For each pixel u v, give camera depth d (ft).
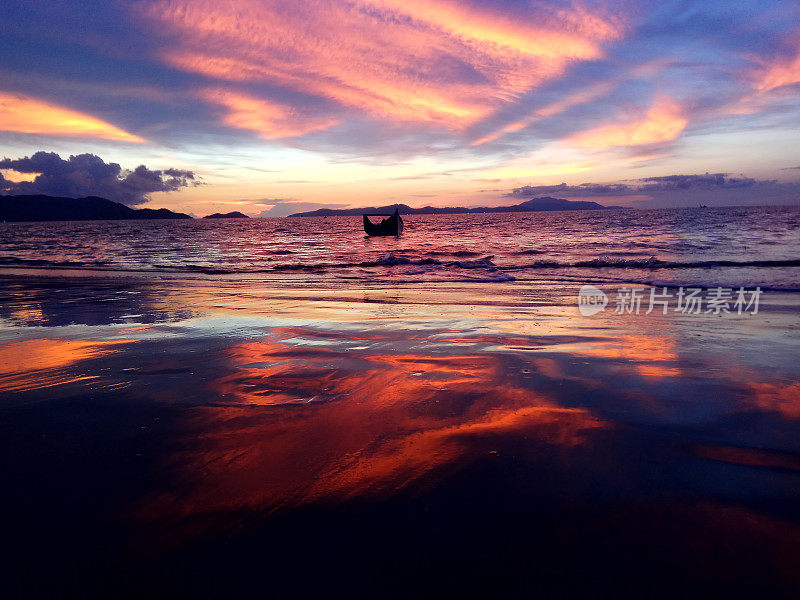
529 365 12.98
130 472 7.00
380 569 4.94
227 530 5.60
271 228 268.41
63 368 12.84
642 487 6.53
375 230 152.56
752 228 123.44
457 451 7.68
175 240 138.10
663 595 4.57
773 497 6.27
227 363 13.29
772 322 19.85
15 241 132.16
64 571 4.92
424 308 24.34
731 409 9.52
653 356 13.96
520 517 5.83
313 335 17.17
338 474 6.93
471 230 179.01
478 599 4.52
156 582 4.76
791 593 4.57
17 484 6.65
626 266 51.98
